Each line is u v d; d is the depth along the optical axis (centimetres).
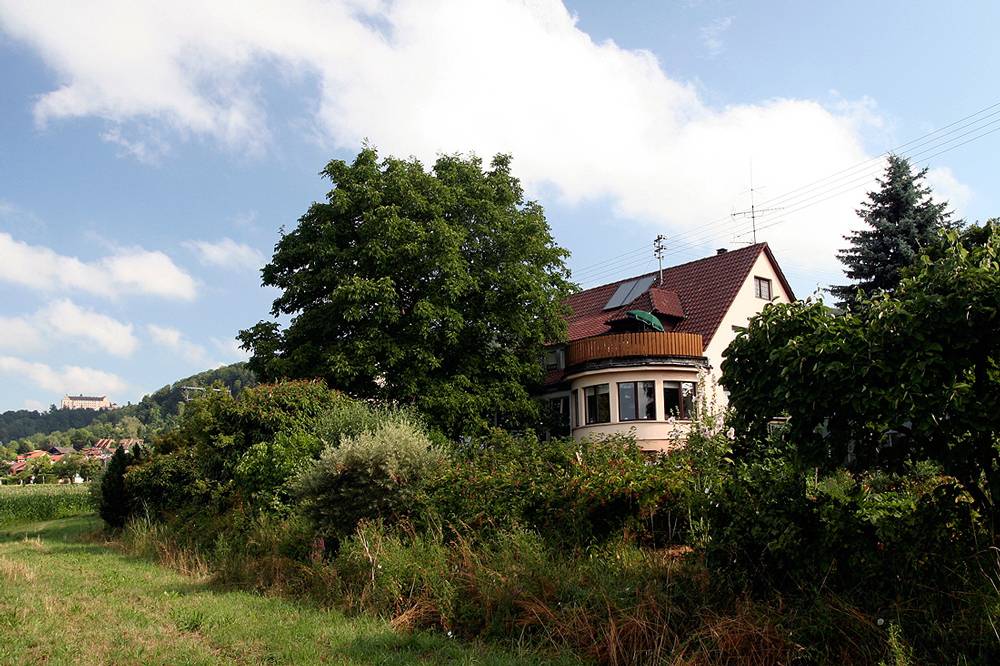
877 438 641
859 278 3712
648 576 816
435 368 2689
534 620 813
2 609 966
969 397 556
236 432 1809
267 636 853
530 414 2905
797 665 630
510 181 3180
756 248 3372
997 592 554
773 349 668
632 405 2858
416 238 2631
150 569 1464
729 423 781
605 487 1020
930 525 627
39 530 2809
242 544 1396
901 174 3691
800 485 709
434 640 831
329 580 1075
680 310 3334
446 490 1177
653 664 683
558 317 3008
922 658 571
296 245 2795
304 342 2695
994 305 554
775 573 714
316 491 1223
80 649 783
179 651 781
